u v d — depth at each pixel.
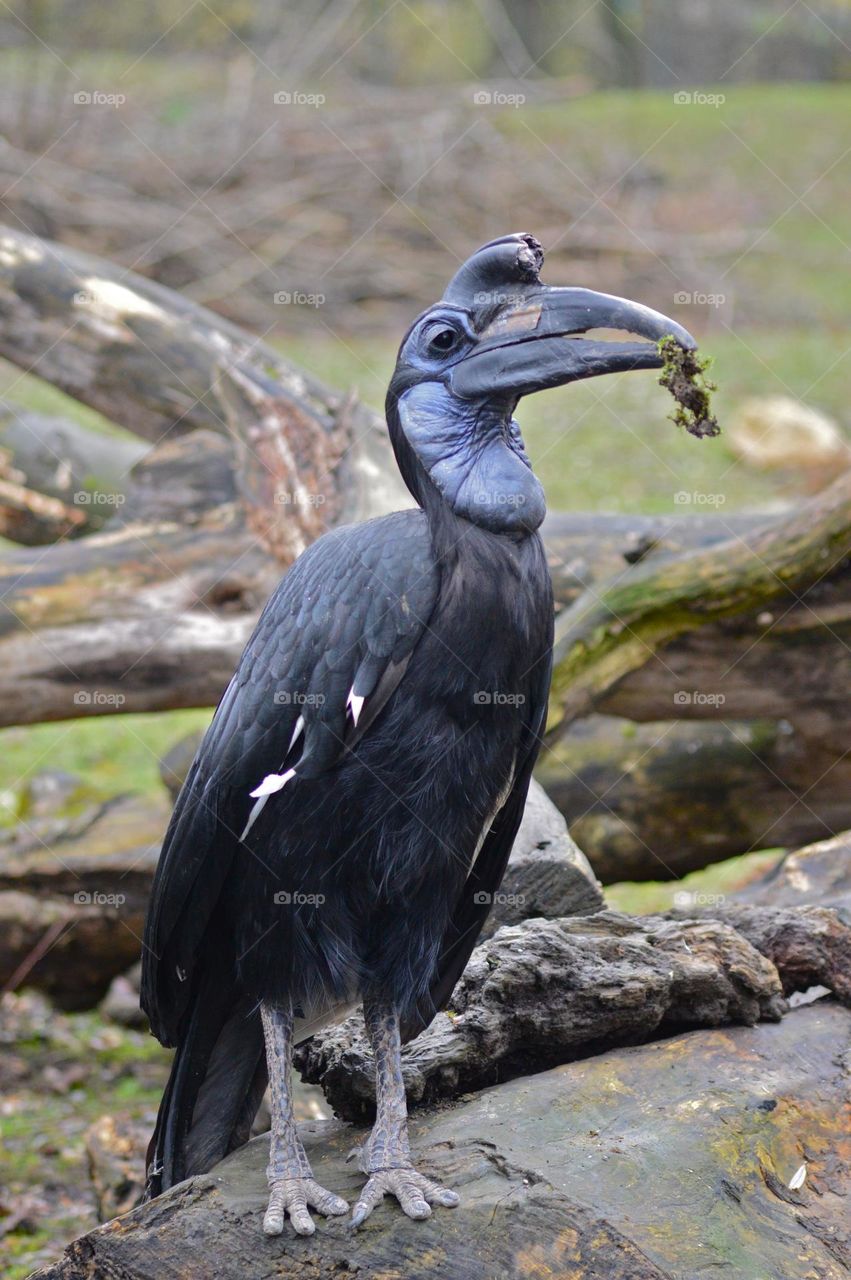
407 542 5.94
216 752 6.09
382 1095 5.70
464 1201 5.27
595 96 38.34
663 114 36.34
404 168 28.92
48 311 13.95
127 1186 9.03
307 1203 5.48
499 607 5.86
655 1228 5.12
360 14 34.09
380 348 25.55
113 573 11.71
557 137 34.00
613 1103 5.85
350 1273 5.20
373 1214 5.35
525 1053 6.38
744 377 24.59
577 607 10.41
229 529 11.95
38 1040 12.30
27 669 11.42
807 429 21.83
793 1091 5.98
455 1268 5.09
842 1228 5.36
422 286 27.62
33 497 14.34
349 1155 6.03
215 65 33.03
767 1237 5.21
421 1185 5.36
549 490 20.34
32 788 13.17
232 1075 6.40
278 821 5.95
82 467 14.31
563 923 6.73
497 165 30.12
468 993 6.36
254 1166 5.91
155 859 11.41
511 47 37.62
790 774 11.43
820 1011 6.76
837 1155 5.74
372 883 6.00
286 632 6.00
